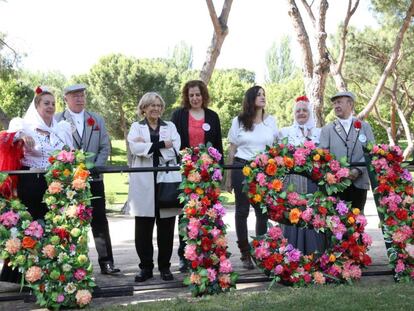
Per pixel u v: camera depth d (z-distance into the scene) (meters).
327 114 28.59
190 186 5.25
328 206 5.59
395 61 17.16
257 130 6.43
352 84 29.11
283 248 5.46
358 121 6.43
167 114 31.73
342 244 5.55
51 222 5.00
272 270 5.43
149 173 5.76
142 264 5.89
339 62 17.62
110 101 31.91
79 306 4.91
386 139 35.62
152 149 5.77
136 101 31.83
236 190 6.36
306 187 6.23
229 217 13.16
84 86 6.30
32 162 5.39
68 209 4.95
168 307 4.75
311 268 5.51
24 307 5.05
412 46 23.20
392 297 4.93
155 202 5.74
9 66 15.28
